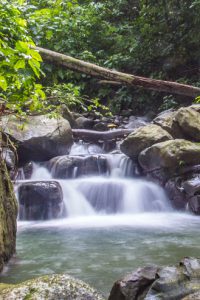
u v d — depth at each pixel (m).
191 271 2.07
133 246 4.07
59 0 8.48
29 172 7.17
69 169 7.14
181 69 11.04
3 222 3.49
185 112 7.16
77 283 1.98
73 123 9.58
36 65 2.45
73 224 5.49
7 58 2.46
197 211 5.98
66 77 11.86
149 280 2.26
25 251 3.92
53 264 3.45
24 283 1.99
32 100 3.55
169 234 4.70
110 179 7.21
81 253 3.81
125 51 12.12
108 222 5.66
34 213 5.79
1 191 3.60
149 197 6.65
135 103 11.79
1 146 3.97
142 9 11.16
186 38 10.40
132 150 7.22
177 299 1.95
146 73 11.77
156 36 10.90
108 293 2.71
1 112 3.44
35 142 7.10
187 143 6.51
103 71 7.14
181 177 6.40
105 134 8.87
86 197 6.48
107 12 13.20
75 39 11.58
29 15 6.55
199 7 9.55
